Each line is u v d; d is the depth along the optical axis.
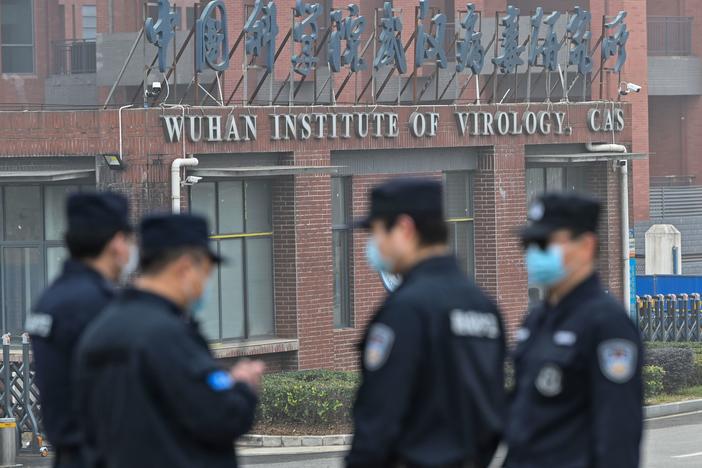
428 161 41.41
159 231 8.48
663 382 38.34
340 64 39.03
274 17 37.47
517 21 43.56
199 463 8.28
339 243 39.66
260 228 37.66
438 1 58.97
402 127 40.19
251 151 36.59
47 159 35.31
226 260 8.72
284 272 37.81
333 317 39.22
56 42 64.06
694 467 26.38
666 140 74.94
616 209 46.19
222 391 8.26
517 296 43.31
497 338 8.48
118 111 34.50
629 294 46.34
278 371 37.72
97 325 8.41
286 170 36.12
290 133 37.38
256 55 37.34
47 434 9.70
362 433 8.22
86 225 9.68
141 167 34.47
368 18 56.28
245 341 37.16
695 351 42.38
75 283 9.63
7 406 30.00
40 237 36.59
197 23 35.81
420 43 41.00
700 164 74.50
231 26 50.94
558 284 9.30
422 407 8.23
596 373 8.90
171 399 8.19
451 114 41.41
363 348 8.39
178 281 8.51
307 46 38.34
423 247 8.59
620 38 46.88
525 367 9.30
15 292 36.88
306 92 52.12
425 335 8.20
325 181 38.31
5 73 64.12
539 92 57.19
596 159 44.19
